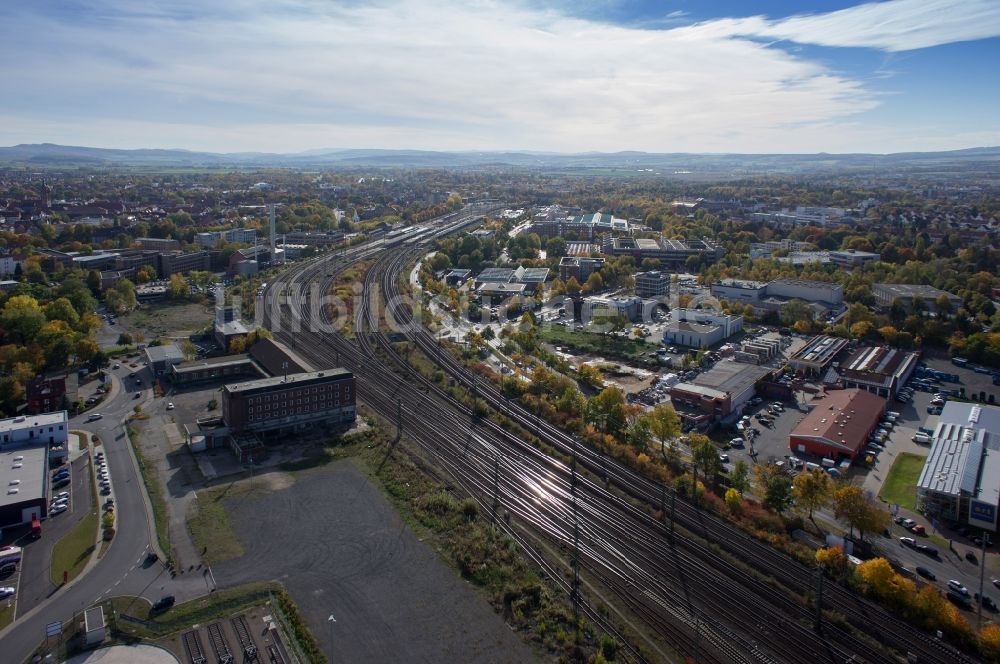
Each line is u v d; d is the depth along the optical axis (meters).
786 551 138.12
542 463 178.25
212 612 115.25
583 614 117.62
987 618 118.94
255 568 127.75
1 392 198.00
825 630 115.88
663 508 153.88
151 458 172.88
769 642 112.75
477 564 130.25
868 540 141.88
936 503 150.50
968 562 135.38
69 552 131.38
